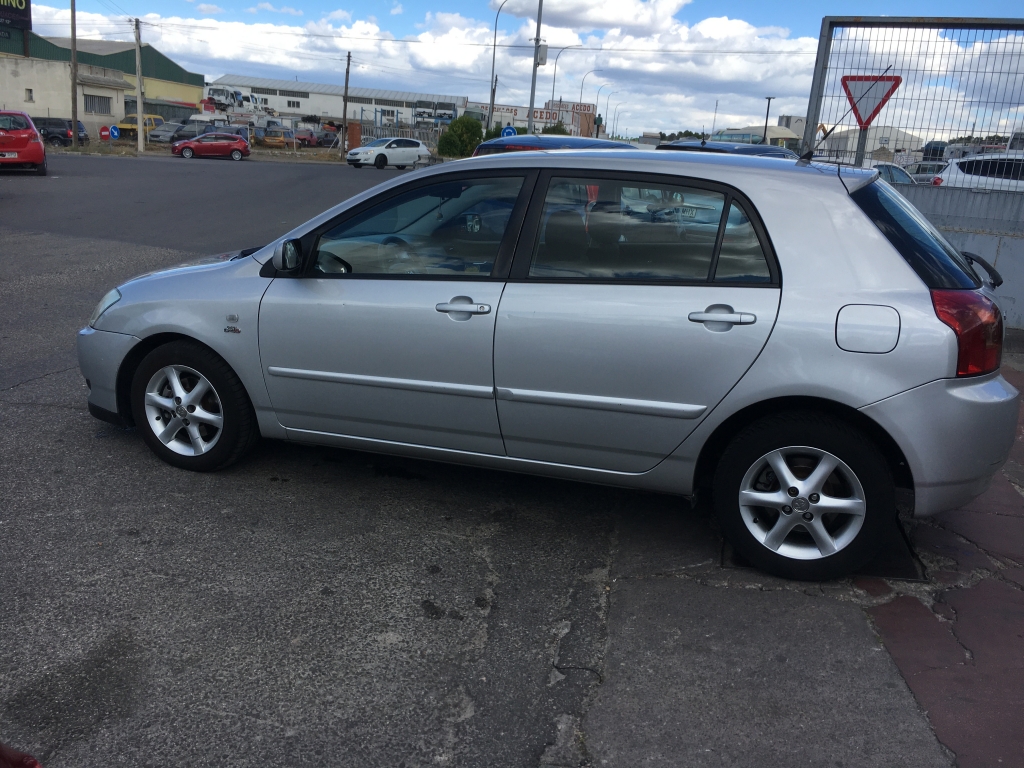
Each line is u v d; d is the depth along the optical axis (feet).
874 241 10.50
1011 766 7.94
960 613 10.61
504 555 11.94
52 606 10.18
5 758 4.89
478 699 8.81
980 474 10.55
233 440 13.83
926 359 10.09
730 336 10.61
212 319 13.35
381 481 14.34
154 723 8.28
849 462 10.61
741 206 10.87
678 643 9.86
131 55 261.03
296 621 10.10
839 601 10.83
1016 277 27.89
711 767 7.90
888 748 8.18
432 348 11.98
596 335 11.10
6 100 177.17
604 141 35.76
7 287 29.12
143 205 56.59
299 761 7.86
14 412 16.89
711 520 13.23
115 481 13.85
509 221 11.82
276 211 57.26
